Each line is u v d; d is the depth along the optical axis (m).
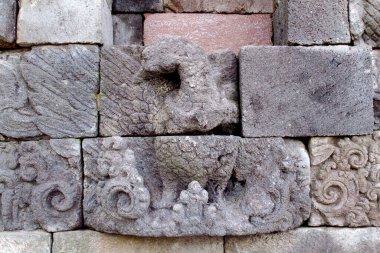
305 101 2.56
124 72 2.55
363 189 2.59
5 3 2.54
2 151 2.56
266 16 3.25
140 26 3.19
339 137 2.61
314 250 2.56
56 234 2.51
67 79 2.54
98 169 2.42
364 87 2.59
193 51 2.43
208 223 2.33
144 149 2.53
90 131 2.54
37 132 2.54
